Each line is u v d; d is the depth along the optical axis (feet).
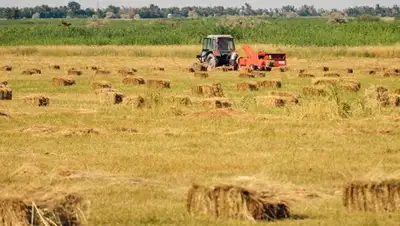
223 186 157.99
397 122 307.99
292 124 303.68
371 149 250.16
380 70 611.47
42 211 146.10
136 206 171.53
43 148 251.60
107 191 186.91
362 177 166.61
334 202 172.65
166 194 184.34
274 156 236.84
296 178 203.41
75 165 219.41
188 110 344.08
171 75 583.17
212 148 251.39
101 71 585.63
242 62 649.61
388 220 156.76
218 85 420.77
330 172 212.02
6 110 350.84
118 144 259.39
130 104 360.28
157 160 229.66
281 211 158.71
